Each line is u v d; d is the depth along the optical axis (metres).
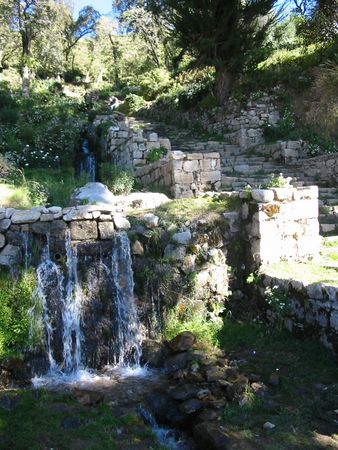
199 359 5.43
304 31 16.70
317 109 12.93
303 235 6.85
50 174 11.67
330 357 5.19
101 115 18.25
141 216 6.86
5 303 5.89
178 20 17.31
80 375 5.75
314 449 3.85
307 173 11.82
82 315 6.24
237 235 6.98
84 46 45.09
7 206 7.65
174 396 4.84
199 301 6.59
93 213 6.48
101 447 4.03
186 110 19.44
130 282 6.48
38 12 28.78
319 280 5.70
